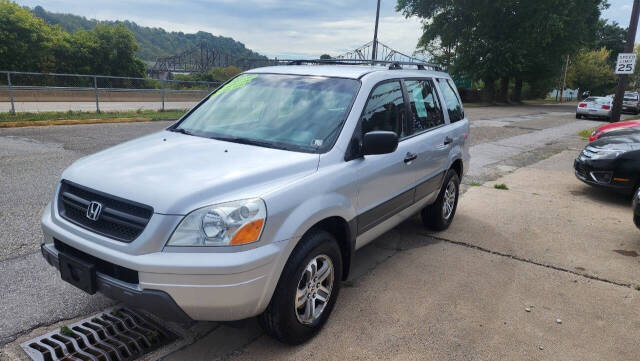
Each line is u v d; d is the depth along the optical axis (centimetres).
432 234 535
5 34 3725
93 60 4369
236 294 249
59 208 290
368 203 356
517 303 376
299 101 367
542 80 4281
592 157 720
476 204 675
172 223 245
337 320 337
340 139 331
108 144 971
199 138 346
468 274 428
